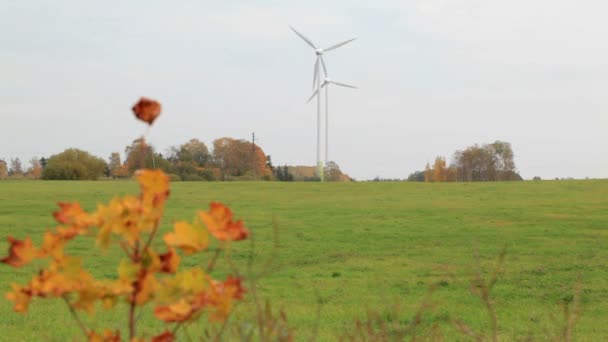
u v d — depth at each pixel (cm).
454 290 1881
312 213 4028
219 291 296
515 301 1744
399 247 2781
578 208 4044
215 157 10681
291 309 1578
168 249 300
